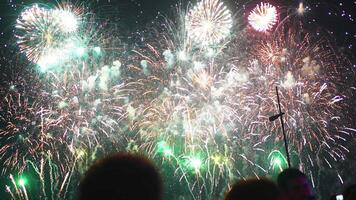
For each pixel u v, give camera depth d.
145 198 2.74
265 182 3.98
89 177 2.77
